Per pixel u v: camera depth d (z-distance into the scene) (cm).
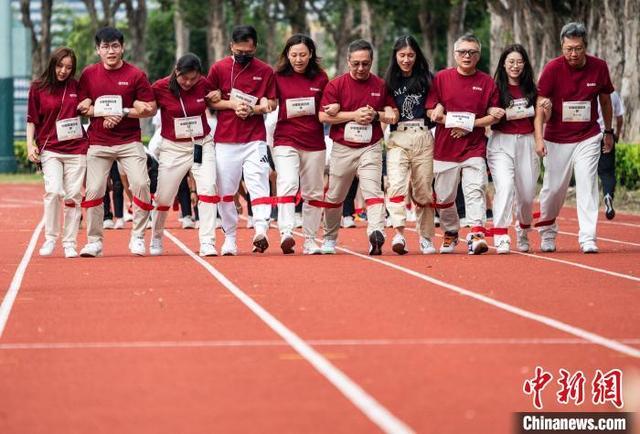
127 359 1162
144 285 1698
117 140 2061
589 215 2108
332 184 2075
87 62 11538
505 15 5609
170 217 3319
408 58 2023
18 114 14675
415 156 2064
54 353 1195
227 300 1545
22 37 14600
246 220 3142
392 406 970
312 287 1667
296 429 898
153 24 10656
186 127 2041
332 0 8619
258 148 2050
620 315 1420
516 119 2072
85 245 2275
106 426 912
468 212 2089
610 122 2114
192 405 977
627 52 4272
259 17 8725
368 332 1304
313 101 2033
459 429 898
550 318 1397
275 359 1159
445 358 1161
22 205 4019
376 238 2066
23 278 1797
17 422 927
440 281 1731
